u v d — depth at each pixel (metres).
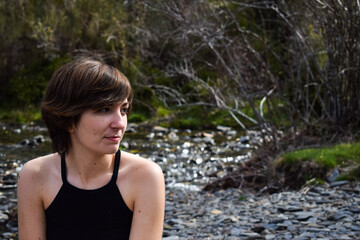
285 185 6.94
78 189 2.16
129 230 2.21
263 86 9.19
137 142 10.73
